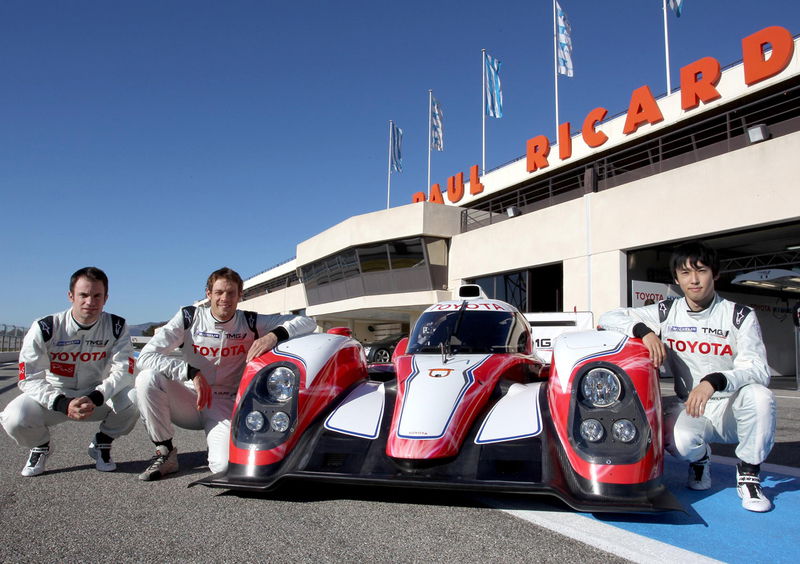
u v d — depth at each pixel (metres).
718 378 2.63
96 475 3.45
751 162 12.16
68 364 3.58
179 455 4.17
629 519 2.53
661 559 2.07
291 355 3.06
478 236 20.81
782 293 21.28
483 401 3.01
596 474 2.35
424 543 2.22
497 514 2.59
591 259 15.81
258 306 46.34
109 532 2.36
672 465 3.79
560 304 20.78
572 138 20.67
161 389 3.33
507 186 23.64
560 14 21.45
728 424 2.88
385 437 2.79
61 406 3.29
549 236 17.39
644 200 14.43
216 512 2.62
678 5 17.09
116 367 3.60
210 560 2.06
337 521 2.48
